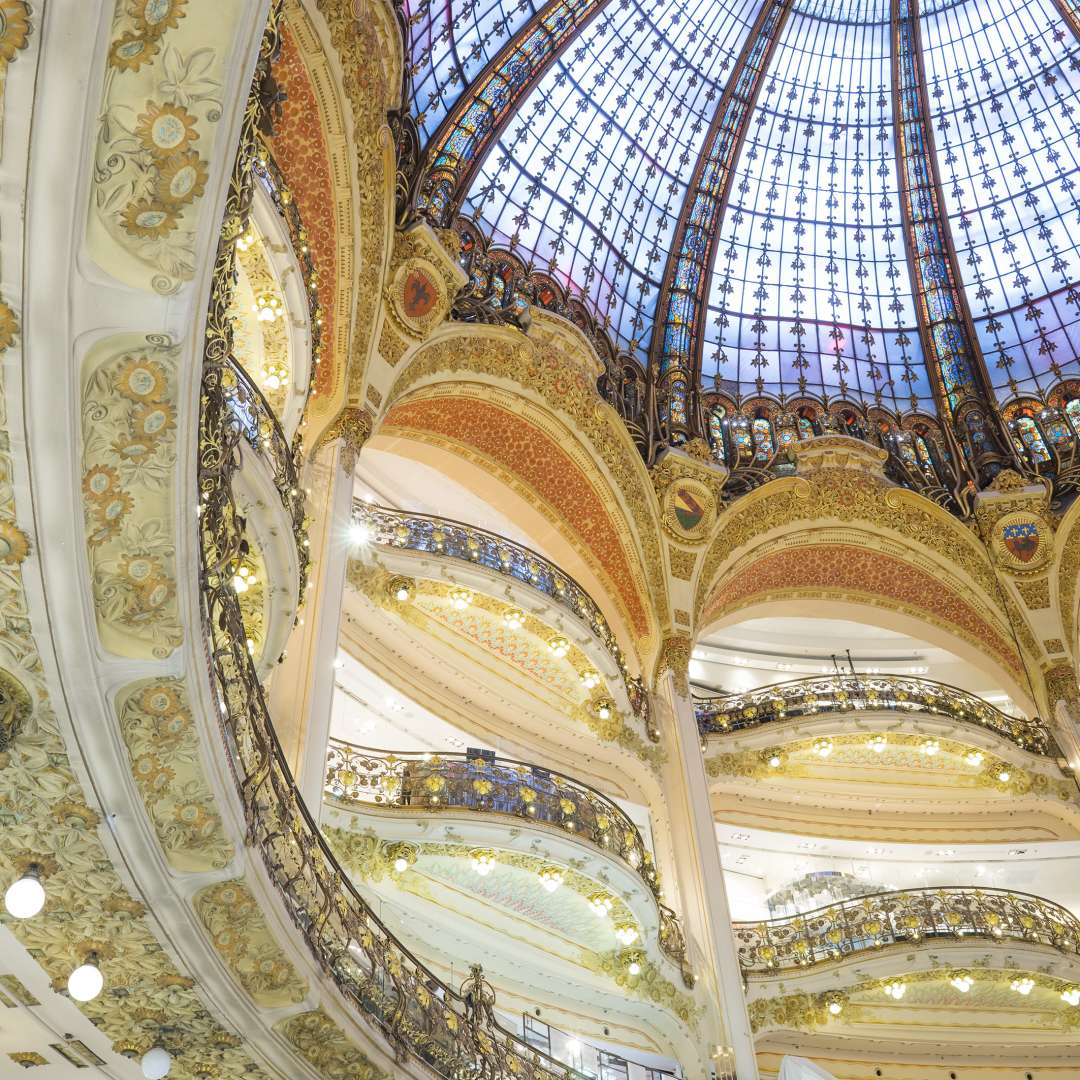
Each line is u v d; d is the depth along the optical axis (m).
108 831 6.28
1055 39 20.84
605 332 20.36
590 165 20.11
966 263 22.50
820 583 21.78
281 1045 7.88
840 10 21.02
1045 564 20.78
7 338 4.77
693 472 20.08
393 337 15.79
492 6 17.95
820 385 22.48
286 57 13.22
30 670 5.62
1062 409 21.94
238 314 11.86
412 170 17.06
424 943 14.04
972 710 19.39
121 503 5.47
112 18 4.50
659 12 19.84
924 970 16.00
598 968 14.61
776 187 22.00
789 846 19.27
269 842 7.47
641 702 17.36
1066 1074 16.77
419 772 13.07
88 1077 8.48
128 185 4.85
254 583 10.31
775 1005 15.80
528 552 16.38
